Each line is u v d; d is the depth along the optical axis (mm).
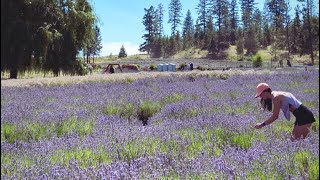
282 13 139500
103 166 4645
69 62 33969
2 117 8969
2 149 6250
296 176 4488
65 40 33719
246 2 159125
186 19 174750
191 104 10727
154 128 7223
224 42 142250
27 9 32188
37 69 32750
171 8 156625
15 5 31625
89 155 5320
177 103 11062
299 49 118750
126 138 6320
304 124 7160
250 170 4582
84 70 34969
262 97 7270
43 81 20984
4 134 7562
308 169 4777
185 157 5184
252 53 131375
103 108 10672
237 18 160125
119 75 25609
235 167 4578
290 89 15820
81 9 36281
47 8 33000
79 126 7801
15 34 31031
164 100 12469
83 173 4457
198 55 139000
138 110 10828
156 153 5234
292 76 23594
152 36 158500
